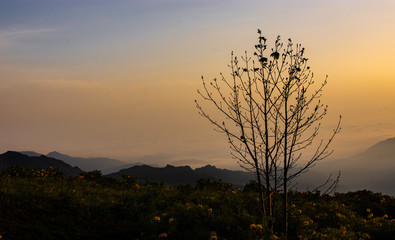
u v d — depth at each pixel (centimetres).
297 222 1328
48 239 1002
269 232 1140
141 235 1080
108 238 1066
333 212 1552
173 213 1258
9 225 1028
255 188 1811
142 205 1346
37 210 1173
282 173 1124
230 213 1319
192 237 1065
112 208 1298
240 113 1092
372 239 1319
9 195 1245
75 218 1170
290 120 1070
